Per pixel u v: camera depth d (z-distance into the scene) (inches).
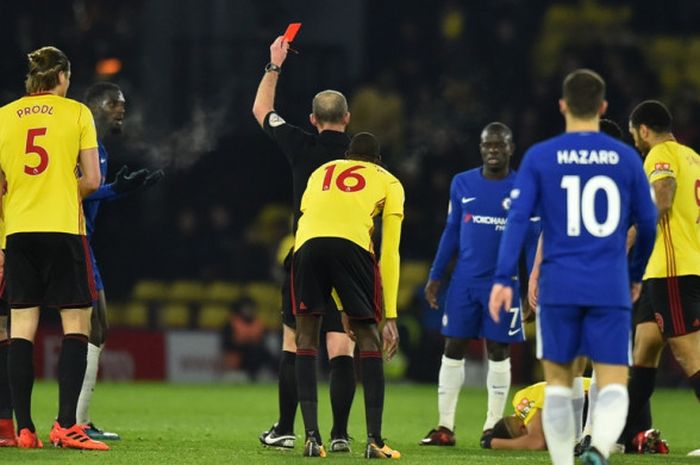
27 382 1090.1
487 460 1066.1
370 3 3673.7
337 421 1138.7
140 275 3191.4
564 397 862.5
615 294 850.1
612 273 852.0
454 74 3565.5
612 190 858.8
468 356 2696.9
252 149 3464.6
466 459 1071.0
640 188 867.4
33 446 1091.9
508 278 850.1
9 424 1117.7
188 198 3393.2
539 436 1235.2
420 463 1016.2
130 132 3363.7
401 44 3659.0
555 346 858.1
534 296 1075.9
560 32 3668.8
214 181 3415.4
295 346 1159.6
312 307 1061.8
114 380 2790.4
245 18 3580.2
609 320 850.8
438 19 3678.6
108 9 3503.9
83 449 1091.3
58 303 1088.2
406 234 3196.4
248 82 3543.3
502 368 1330.0
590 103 871.7
